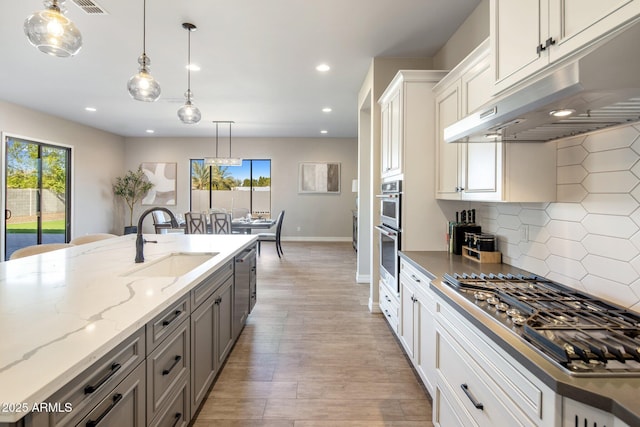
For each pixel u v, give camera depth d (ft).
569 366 2.78
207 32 9.93
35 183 19.47
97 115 20.49
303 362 8.22
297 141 28.99
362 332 10.05
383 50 11.15
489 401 3.77
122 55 11.53
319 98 16.66
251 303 10.89
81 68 12.75
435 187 8.73
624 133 4.20
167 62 12.15
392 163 9.89
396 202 9.05
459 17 9.14
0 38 10.25
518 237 6.54
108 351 3.14
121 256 7.39
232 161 21.67
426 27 9.66
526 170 5.48
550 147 5.46
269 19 9.21
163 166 28.50
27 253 8.33
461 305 4.42
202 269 6.08
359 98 15.21
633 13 2.81
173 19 9.20
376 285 11.82
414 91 8.77
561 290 4.85
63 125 21.36
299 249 25.36
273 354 8.63
